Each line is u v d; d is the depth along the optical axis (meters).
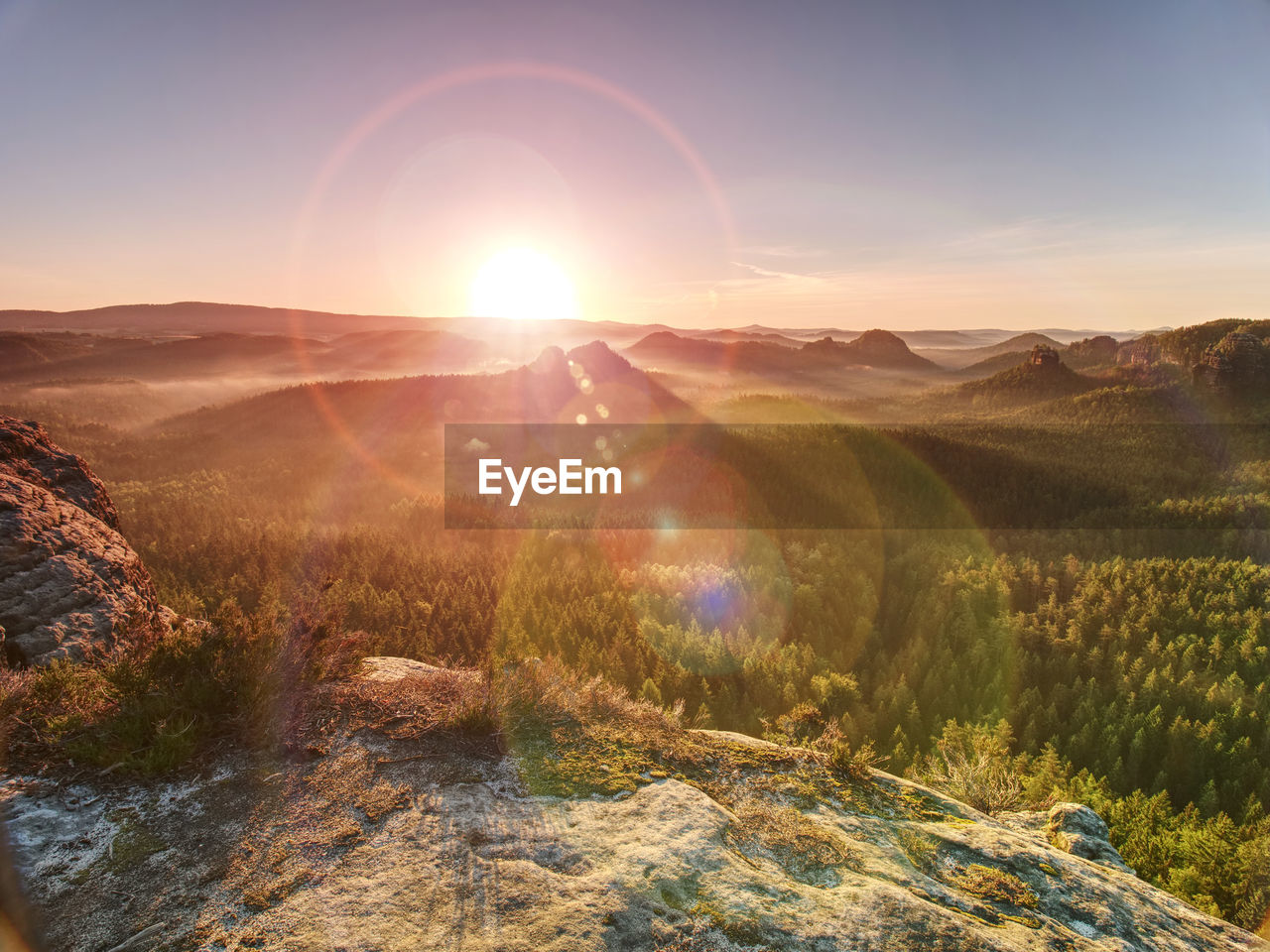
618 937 3.87
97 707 5.93
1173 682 64.25
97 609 10.01
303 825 4.70
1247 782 50.56
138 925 3.75
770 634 72.44
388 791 5.15
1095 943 4.59
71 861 4.23
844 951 3.92
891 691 58.97
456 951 3.66
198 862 4.28
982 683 66.38
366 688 6.71
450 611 64.56
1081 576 95.69
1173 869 28.28
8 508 10.41
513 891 4.19
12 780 4.91
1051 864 5.59
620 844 4.79
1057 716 61.47
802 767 6.50
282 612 7.31
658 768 6.04
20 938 3.62
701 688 52.91
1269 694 60.75
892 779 6.72
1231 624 76.81
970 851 5.52
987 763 8.59
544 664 7.61
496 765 5.71
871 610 84.94
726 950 3.84
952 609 83.31
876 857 5.15
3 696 5.68
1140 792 36.84
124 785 5.02
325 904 3.96
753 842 5.07
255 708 5.80
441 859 4.45
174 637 6.45
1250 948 5.09
